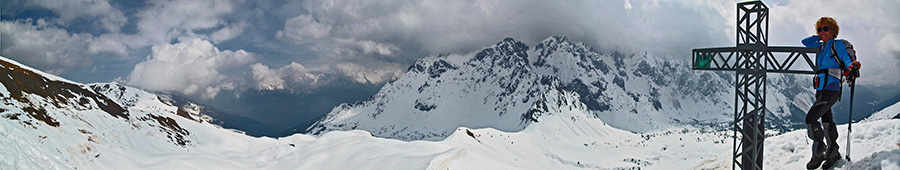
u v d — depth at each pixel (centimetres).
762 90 1323
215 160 6488
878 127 1683
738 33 1356
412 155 7481
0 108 4153
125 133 5984
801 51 1348
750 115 1366
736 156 1428
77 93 6266
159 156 5781
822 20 1308
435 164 6762
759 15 1303
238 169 6456
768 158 2002
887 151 1465
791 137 2020
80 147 4606
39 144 3991
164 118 7688
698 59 1499
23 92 4925
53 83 5950
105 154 4944
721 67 1430
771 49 1308
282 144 8512
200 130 8175
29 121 4322
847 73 1266
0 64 5319
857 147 1633
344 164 6994
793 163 1808
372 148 7862
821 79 1312
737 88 1409
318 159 7188
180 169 5494
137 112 7144
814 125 1452
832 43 1280
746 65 1352
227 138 8394
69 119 5147
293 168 6838
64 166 3997
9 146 3525
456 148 8244
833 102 1329
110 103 6812
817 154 1509
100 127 5591
